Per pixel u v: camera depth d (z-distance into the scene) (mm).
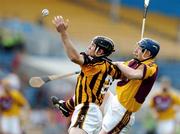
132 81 21562
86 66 20938
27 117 46844
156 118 47438
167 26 85625
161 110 46969
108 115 21766
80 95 21141
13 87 49500
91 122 21141
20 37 65500
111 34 78125
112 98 21938
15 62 59844
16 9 81438
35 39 67250
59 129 50062
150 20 86188
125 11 87562
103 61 21109
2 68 62156
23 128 46531
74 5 87375
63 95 55094
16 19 74000
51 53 67312
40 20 74688
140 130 50000
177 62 72188
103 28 80312
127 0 89188
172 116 47000
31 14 79750
